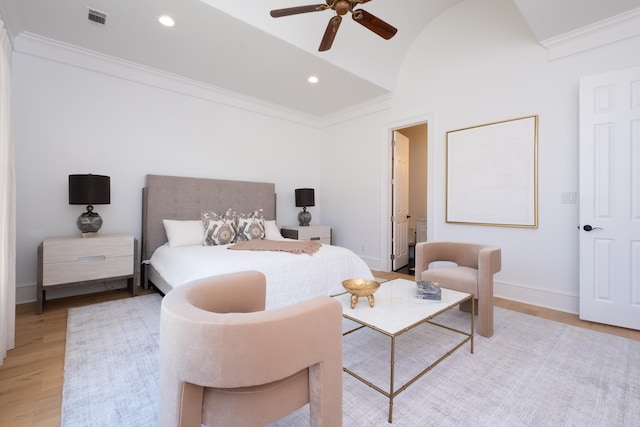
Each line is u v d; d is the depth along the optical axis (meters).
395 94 4.26
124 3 2.39
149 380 1.64
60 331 2.25
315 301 1.00
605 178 2.50
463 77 3.53
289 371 0.89
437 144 3.77
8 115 1.86
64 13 2.52
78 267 2.77
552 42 2.84
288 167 5.05
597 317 2.52
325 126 5.35
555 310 2.84
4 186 1.81
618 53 2.54
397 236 4.66
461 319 2.61
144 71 3.51
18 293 2.84
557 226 2.87
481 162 3.36
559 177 2.85
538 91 2.98
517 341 2.16
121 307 2.77
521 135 3.07
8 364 1.80
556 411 1.42
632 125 2.38
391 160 4.49
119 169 3.40
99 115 3.26
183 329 0.85
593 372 1.75
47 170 2.98
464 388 1.60
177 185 3.69
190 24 2.66
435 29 3.79
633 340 2.18
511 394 1.54
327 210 5.35
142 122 3.56
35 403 1.45
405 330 1.43
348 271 2.84
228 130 4.32
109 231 3.34
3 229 1.78
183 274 2.44
